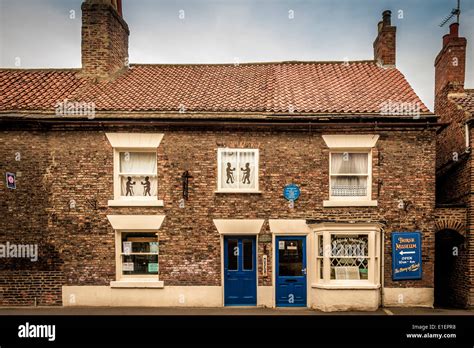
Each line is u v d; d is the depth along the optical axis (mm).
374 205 9984
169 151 10172
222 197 10109
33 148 10156
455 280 10812
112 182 10141
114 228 10047
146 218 10062
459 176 10883
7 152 10156
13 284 10039
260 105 10492
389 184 10078
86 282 10039
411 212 10016
